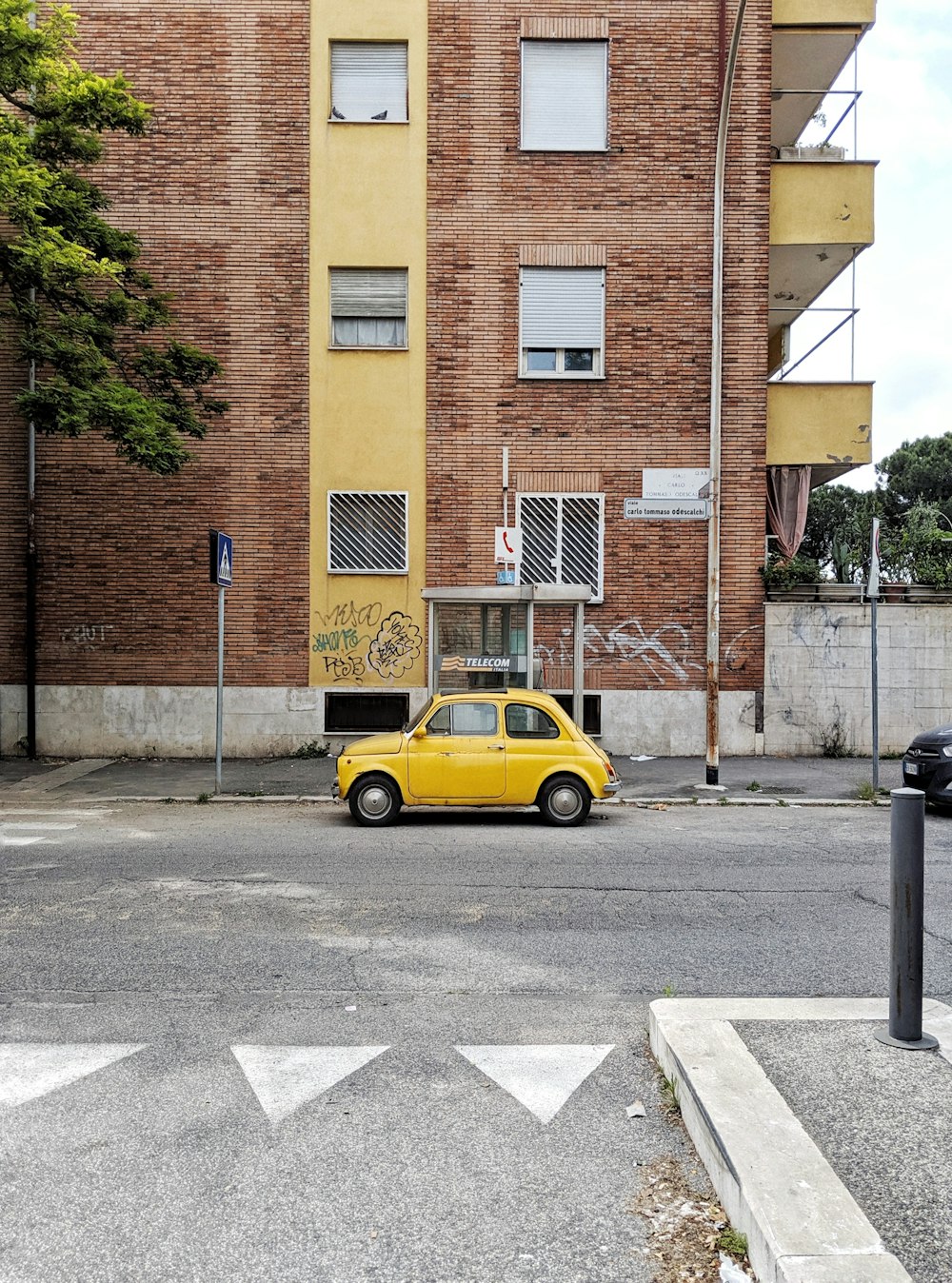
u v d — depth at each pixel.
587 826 10.88
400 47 16.52
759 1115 3.48
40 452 16.42
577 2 16.38
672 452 16.52
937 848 9.53
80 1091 4.22
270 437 16.48
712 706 13.49
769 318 20.36
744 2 12.45
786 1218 2.85
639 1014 5.13
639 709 16.48
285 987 5.52
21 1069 4.45
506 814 11.70
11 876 8.23
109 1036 4.83
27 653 16.41
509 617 14.30
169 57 16.39
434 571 16.52
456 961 5.97
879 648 16.50
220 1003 5.27
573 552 16.56
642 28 16.39
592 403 16.50
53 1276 2.94
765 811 12.09
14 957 6.02
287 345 16.48
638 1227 3.18
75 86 13.62
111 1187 3.45
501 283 16.50
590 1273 2.95
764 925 6.78
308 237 16.47
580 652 14.12
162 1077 4.35
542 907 7.24
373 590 16.52
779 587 16.45
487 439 16.53
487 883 8.01
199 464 16.45
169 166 16.41
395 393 16.52
